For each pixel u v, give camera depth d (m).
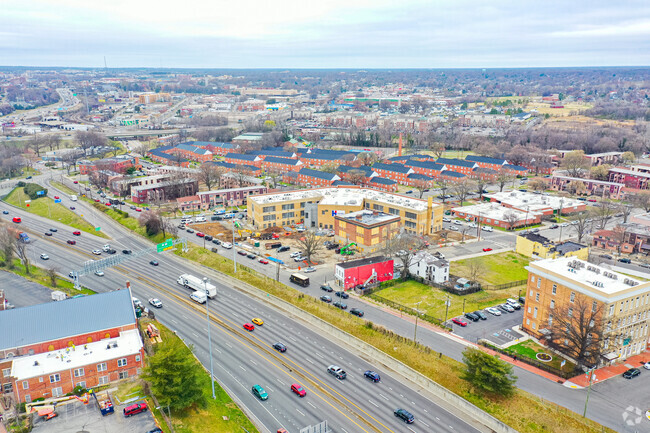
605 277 121.62
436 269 163.00
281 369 115.38
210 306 147.50
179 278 164.62
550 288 124.94
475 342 126.62
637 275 168.00
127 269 176.75
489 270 176.50
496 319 139.88
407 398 106.25
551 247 184.62
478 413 99.75
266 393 105.12
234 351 122.44
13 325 108.44
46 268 174.88
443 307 147.00
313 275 172.00
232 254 191.62
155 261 183.12
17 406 96.19
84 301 116.62
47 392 100.00
